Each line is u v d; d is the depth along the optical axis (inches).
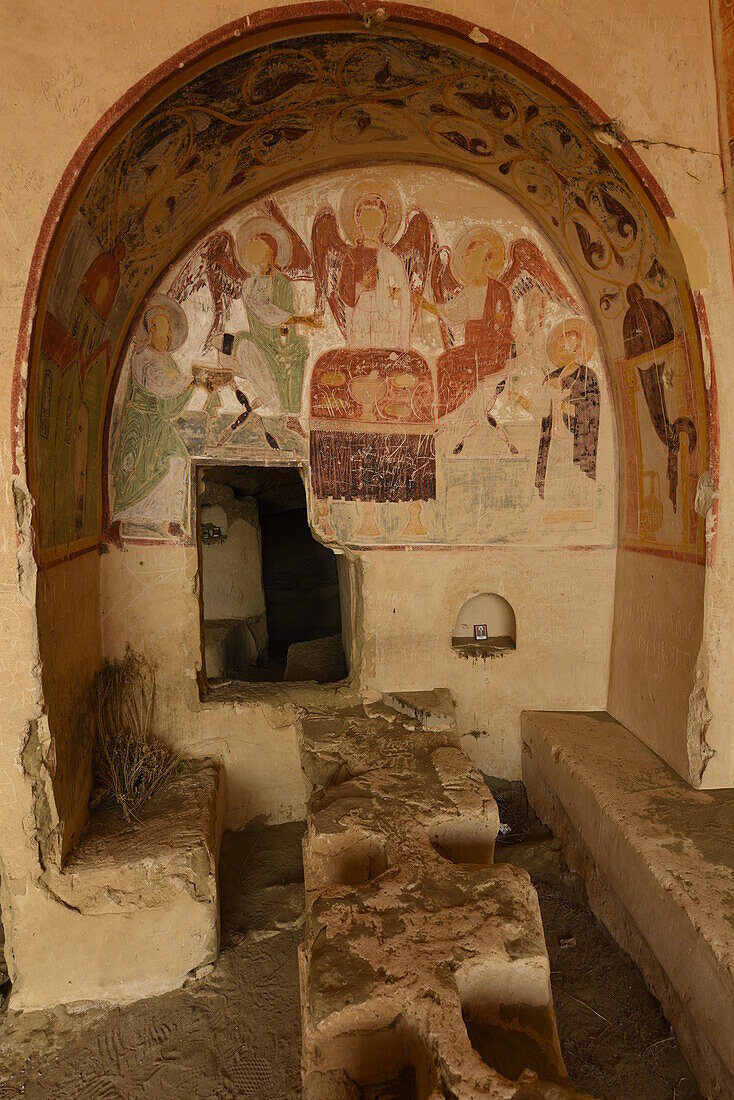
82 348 136.4
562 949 137.4
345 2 108.7
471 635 202.4
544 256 173.9
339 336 174.4
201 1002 127.4
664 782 148.3
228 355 169.3
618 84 121.4
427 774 148.8
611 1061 112.3
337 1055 87.1
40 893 124.2
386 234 170.9
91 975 127.6
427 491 182.5
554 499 185.3
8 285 107.4
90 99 106.8
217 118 125.6
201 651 179.9
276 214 165.5
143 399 165.3
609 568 187.9
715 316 130.3
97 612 162.2
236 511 322.3
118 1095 109.9
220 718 176.7
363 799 137.6
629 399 169.8
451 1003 85.0
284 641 364.5
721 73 122.4
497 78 124.3
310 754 163.2
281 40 112.9
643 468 167.2
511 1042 88.5
